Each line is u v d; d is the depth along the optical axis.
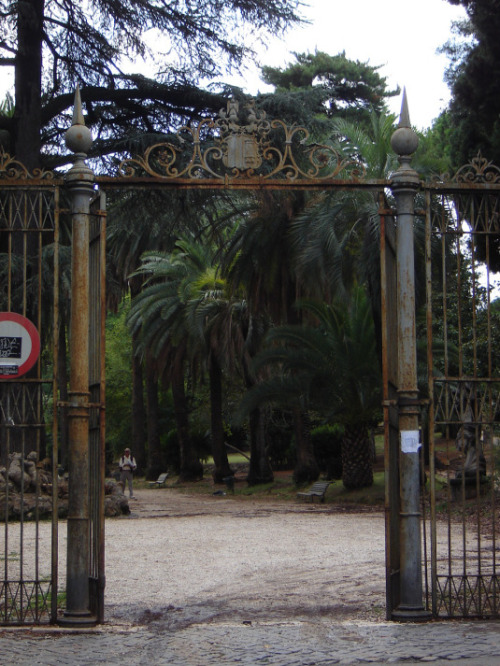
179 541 14.96
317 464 32.94
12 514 18.86
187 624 7.52
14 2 22.28
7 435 7.41
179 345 36.44
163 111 23.66
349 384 25.22
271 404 28.70
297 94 22.62
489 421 7.46
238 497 30.72
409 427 7.53
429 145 21.44
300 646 6.52
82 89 23.52
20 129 23.02
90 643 6.69
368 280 20.45
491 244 19.92
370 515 20.83
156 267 34.62
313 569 11.18
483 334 20.33
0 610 7.73
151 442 42.75
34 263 20.44
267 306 28.75
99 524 7.43
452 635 6.78
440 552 12.26
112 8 22.28
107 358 51.59
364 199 20.30
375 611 8.04
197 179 7.73
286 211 24.94
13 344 7.42
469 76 19.80
